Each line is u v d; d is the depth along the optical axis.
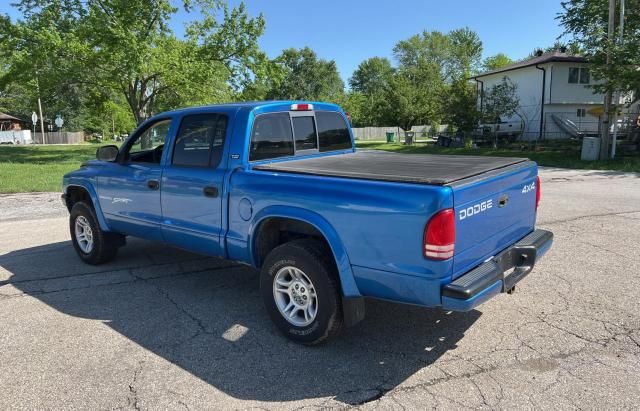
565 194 10.80
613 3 17.92
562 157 20.09
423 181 3.10
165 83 24.77
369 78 93.12
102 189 5.51
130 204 5.17
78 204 5.91
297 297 3.80
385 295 3.28
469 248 3.23
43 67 22.14
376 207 3.17
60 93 26.47
